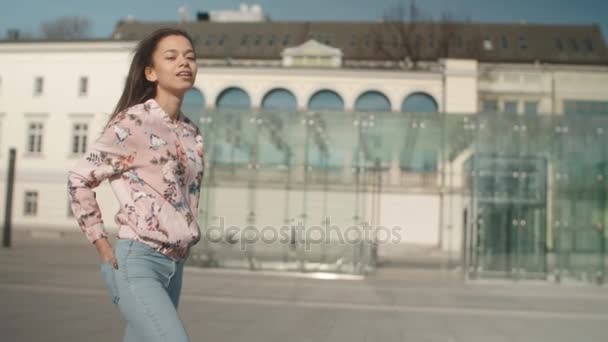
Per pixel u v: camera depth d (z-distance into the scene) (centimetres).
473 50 5028
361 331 848
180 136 279
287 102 3753
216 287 1383
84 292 1158
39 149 4028
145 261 259
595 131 1830
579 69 3812
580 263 1781
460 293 1464
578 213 1803
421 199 1898
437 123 1895
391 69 3700
